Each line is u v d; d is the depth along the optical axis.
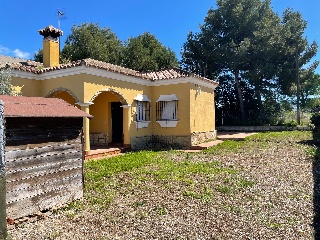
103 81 12.81
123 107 14.20
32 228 4.73
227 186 6.99
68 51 31.83
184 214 5.25
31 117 4.89
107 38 36.44
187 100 15.01
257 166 9.40
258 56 26.97
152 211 5.45
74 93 12.14
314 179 7.57
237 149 13.45
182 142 15.12
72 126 5.93
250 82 28.45
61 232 4.57
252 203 5.76
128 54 31.64
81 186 6.17
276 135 19.78
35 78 13.17
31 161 5.09
